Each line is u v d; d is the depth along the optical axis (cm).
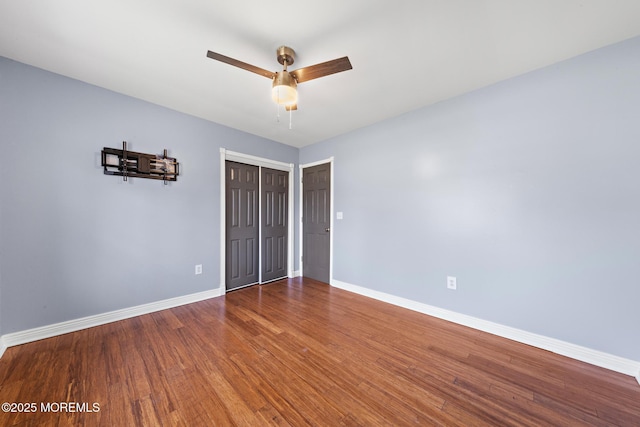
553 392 148
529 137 200
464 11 141
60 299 211
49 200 205
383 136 300
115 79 216
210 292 308
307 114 284
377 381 158
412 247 273
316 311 269
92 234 226
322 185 385
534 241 198
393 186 290
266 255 379
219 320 244
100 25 154
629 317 163
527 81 201
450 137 243
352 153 337
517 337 206
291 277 409
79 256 219
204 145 301
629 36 160
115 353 185
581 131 179
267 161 372
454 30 156
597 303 174
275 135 359
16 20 148
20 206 194
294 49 175
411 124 274
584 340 178
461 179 236
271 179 385
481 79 211
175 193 277
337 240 359
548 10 140
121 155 239
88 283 224
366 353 189
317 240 393
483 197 223
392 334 218
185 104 261
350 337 213
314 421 128
